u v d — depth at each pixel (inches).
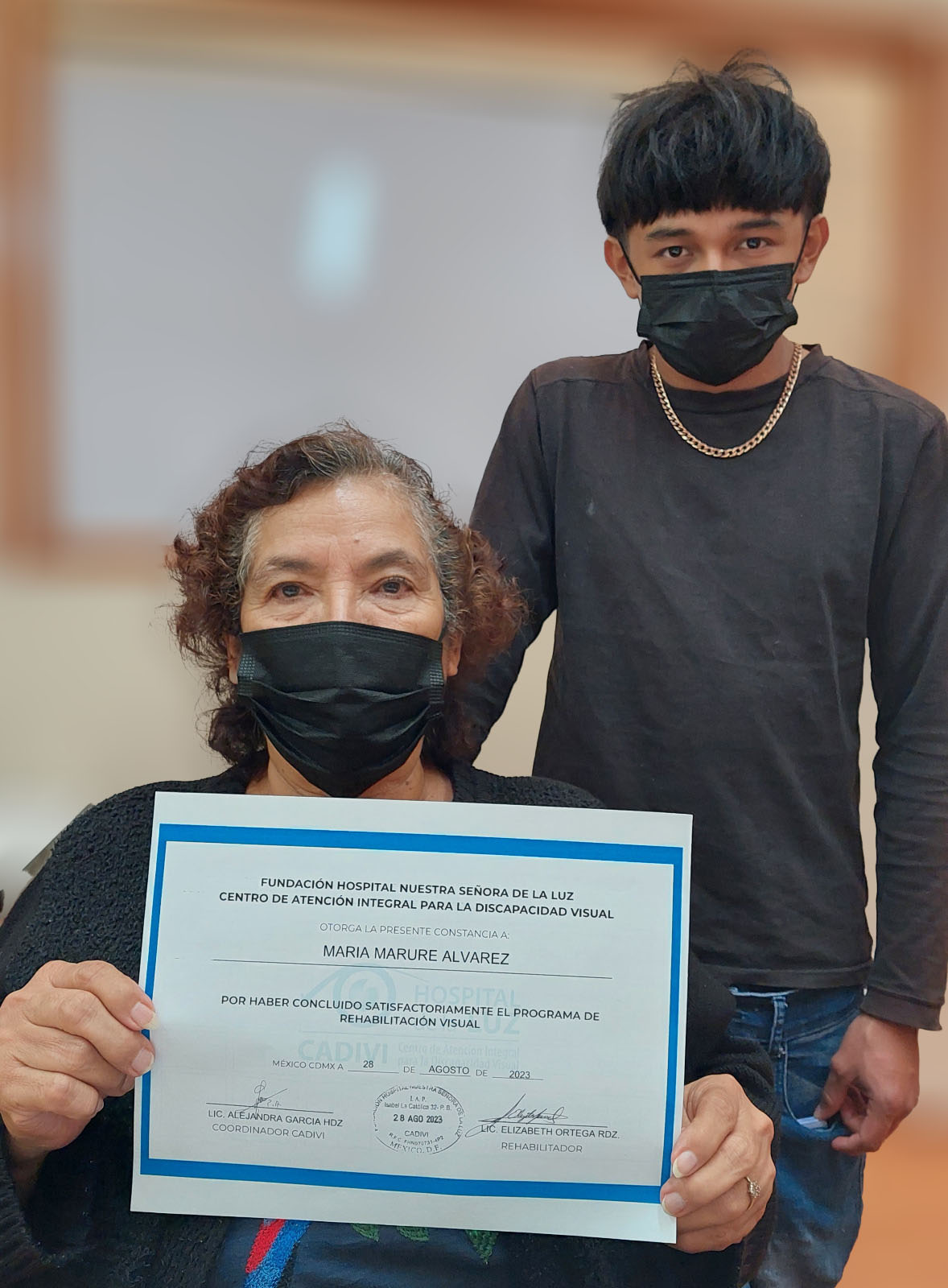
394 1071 37.2
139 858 43.4
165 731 98.5
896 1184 92.1
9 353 94.3
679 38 95.7
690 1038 42.2
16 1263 36.0
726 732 51.2
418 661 42.6
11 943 42.8
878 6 96.0
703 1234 37.9
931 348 98.7
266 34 93.2
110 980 35.7
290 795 42.1
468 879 37.4
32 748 98.0
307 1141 37.2
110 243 95.0
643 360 55.2
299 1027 37.2
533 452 56.5
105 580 97.3
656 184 48.6
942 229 97.7
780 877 51.6
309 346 97.6
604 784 53.6
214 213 95.6
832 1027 53.2
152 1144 37.3
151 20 92.0
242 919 37.5
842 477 51.4
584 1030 37.2
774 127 48.0
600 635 53.6
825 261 99.0
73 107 93.1
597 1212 37.1
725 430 52.4
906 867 51.7
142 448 97.3
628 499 53.2
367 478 43.9
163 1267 38.1
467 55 95.0
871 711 97.0
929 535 51.5
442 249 97.4
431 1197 37.1
